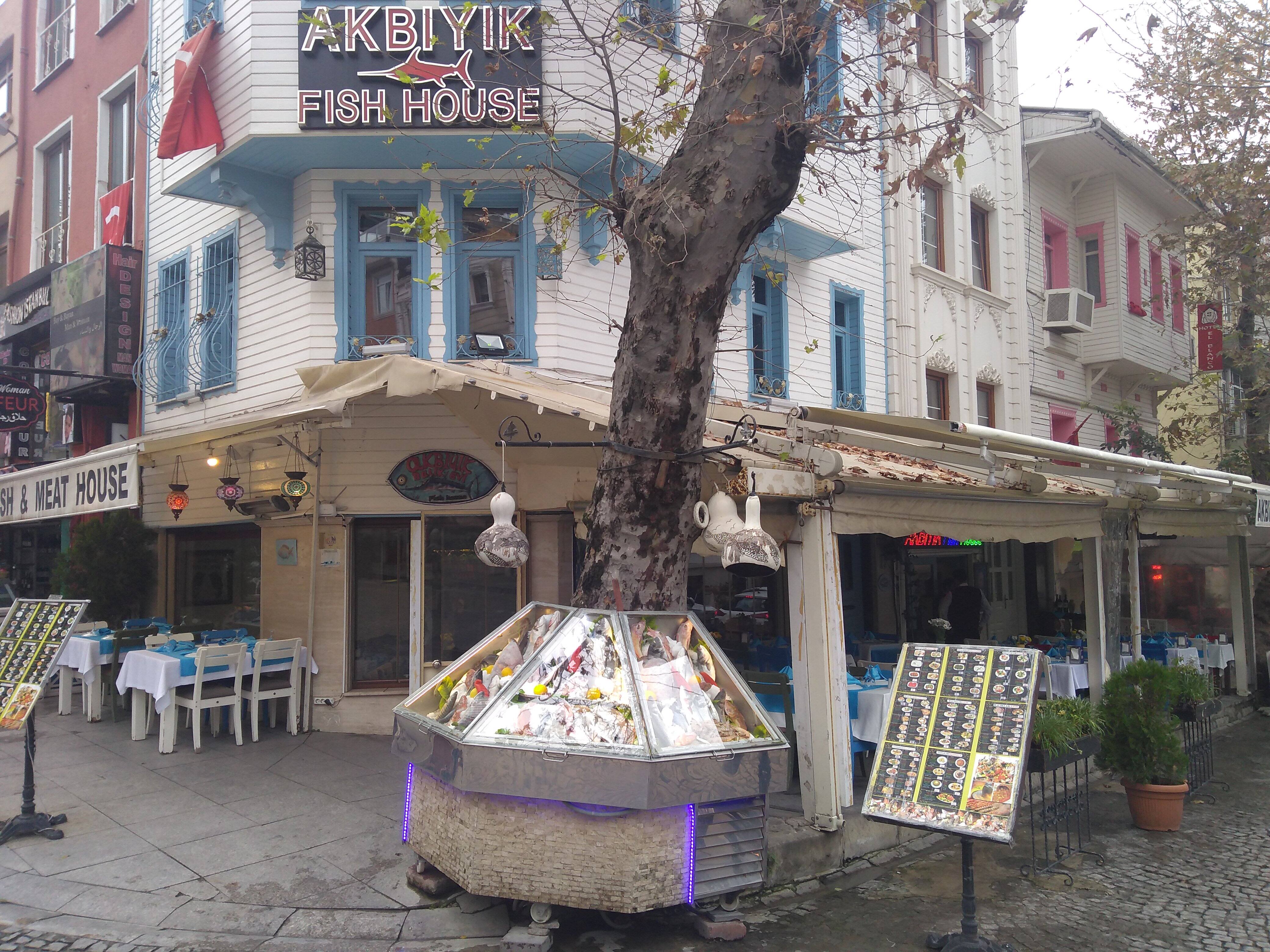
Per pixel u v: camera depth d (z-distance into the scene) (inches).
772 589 439.8
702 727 181.3
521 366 333.7
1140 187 673.6
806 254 438.0
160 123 434.6
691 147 206.2
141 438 319.0
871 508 234.7
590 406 241.4
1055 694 362.6
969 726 177.9
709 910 190.4
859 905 203.9
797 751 241.4
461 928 182.9
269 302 359.3
